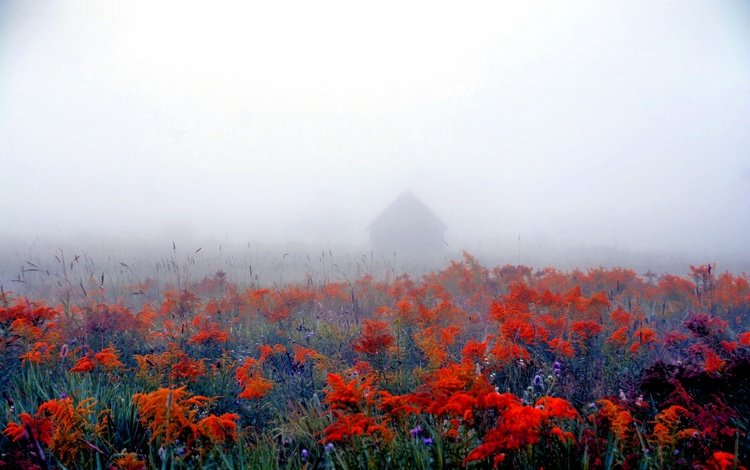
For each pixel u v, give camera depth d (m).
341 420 3.11
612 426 2.97
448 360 5.57
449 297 9.94
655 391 3.95
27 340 6.13
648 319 8.67
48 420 3.46
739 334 6.62
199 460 3.22
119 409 4.24
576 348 5.54
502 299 8.77
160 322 9.49
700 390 3.83
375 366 5.71
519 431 2.50
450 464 2.80
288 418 4.57
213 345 6.76
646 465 2.75
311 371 5.61
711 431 3.04
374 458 2.96
